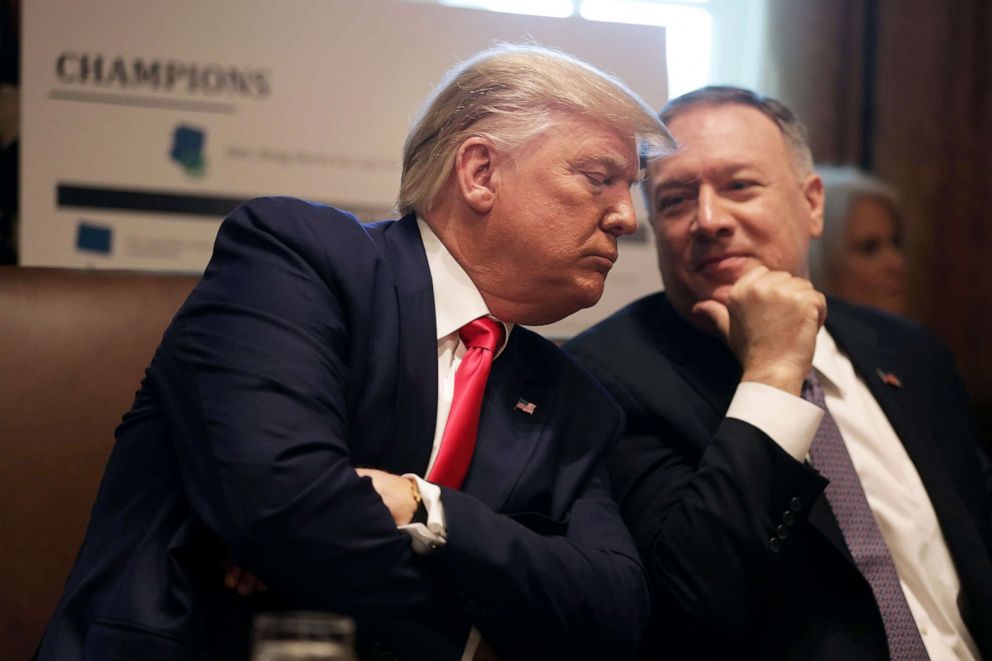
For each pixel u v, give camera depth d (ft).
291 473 4.32
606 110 5.49
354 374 4.99
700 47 13.37
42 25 8.38
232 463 4.35
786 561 6.09
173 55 8.53
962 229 13.08
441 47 8.87
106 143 8.41
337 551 4.30
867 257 12.67
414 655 4.45
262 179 8.60
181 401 4.69
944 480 6.77
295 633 2.52
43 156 8.32
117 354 6.06
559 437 5.65
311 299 4.90
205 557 4.64
